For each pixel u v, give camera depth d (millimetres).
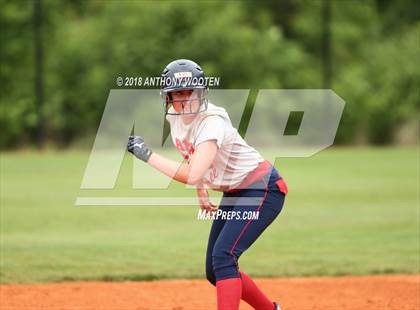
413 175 66938
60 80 90812
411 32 108812
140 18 93375
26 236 39062
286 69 96625
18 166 73562
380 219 44438
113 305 25266
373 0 116688
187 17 94500
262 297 20031
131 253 34719
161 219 45094
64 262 32688
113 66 91062
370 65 100750
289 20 110125
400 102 98188
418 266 31844
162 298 26391
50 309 24688
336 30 102500
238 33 95375
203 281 29297
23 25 89750
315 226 42281
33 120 87750
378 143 98438
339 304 25453
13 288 27844
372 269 31344
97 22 94312
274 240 38094
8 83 89812
